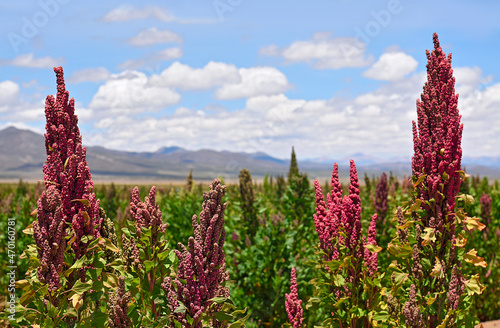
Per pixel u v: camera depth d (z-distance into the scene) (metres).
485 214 10.52
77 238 3.37
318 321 6.96
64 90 3.60
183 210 10.98
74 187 3.49
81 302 3.22
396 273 4.29
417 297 4.14
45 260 3.13
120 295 3.29
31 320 3.12
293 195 9.73
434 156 4.24
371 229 4.88
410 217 4.41
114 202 13.27
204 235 3.19
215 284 3.19
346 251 4.94
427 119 4.39
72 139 3.57
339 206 5.11
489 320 9.57
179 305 3.13
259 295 7.27
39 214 3.21
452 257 4.14
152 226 3.75
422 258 4.23
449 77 4.31
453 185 4.20
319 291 4.99
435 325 4.13
